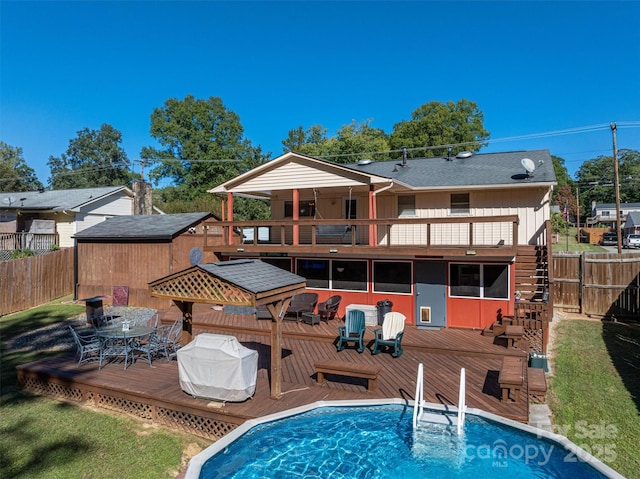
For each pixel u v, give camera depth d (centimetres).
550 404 808
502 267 1228
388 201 1694
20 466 629
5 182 5434
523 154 1833
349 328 1147
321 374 846
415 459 596
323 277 1478
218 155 4606
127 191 2981
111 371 930
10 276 1681
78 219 2602
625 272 1518
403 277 1355
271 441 642
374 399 759
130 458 652
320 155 4338
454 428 676
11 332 1402
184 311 934
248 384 752
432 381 862
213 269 750
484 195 1568
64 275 1936
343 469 576
